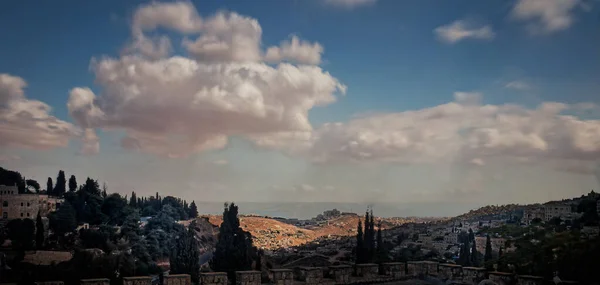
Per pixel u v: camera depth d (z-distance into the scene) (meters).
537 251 46.44
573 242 44.84
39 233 123.19
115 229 151.25
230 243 65.06
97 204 170.25
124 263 96.25
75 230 149.50
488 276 32.12
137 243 141.50
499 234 157.50
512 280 31.02
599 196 119.19
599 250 33.28
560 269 34.66
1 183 160.88
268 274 31.50
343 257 100.31
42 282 30.64
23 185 169.75
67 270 77.75
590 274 32.72
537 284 29.91
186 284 28.86
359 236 82.94
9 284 33.28
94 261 85.75
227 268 62.94
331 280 32.31
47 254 115.00
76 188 184.62
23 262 100.94
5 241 123.38
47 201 160.00
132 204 198.38
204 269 75.75
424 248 157.75
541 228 120.00
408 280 34.94
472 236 157.38
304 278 31.80
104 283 28.39
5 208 149.00
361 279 33.44
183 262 61.38
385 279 34.31
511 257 50.84
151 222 171.88
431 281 34.62
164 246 152.00
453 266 34.28
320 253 129.38
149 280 28.66
